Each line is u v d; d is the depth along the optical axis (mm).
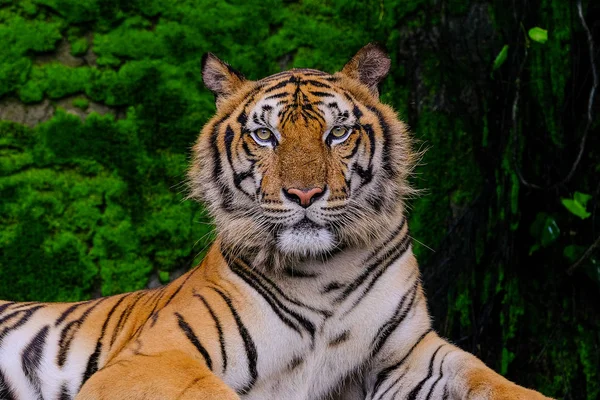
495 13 10961
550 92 10625
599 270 10133
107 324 7328
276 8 10781
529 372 10539
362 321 6426
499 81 10734
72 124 10281
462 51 10953
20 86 10242
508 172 10445
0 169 10094
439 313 10406
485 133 10742
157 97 10477
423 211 10695
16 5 10336
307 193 6031
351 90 6652
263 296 6297
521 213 10695
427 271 10555
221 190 6562
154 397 5438
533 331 10594
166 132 10484
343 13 10914
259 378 6312
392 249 6547
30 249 10039
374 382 6672
